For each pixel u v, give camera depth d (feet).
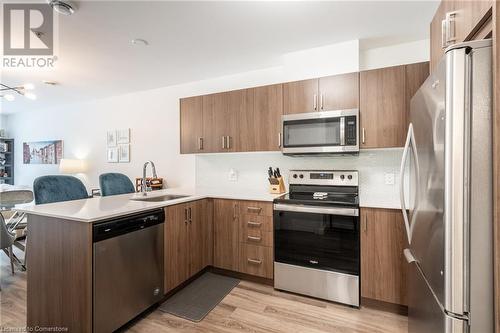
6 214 10.23
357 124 7.35
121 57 9.11
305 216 7.29
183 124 10.23
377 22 6.97
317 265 7.16
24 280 8.27
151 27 7.09
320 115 7.80
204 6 6.14
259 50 8.68
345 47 8.14
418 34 7.66
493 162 3.02
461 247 3.14
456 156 3.16
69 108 16.43
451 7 4.60
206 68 10.30
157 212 6.66
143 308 6.19
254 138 8.93
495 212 2.95
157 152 13.24
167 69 10.38
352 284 6.77
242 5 6.14
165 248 6.94
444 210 3.28
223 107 9.46
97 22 6.76
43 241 5.61
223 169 10.94
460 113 3.14
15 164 19.31
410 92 6.89
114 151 14.62
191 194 8.91
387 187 8.06
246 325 6.08
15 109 17.92
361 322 6.18
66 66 9.90
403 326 6.01
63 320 5.30
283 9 6.33
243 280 8.39
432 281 3.76
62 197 7.47
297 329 5.93
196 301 7.11
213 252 8.79
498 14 2.91
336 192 8.46
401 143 6.98
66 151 16.67
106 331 5.30
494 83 2.95
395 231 6.40
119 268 5.60
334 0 5.98
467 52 3.14
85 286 5.00
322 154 8.40
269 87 8.70
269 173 9.50
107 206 6.30
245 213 8.25
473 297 3.11
